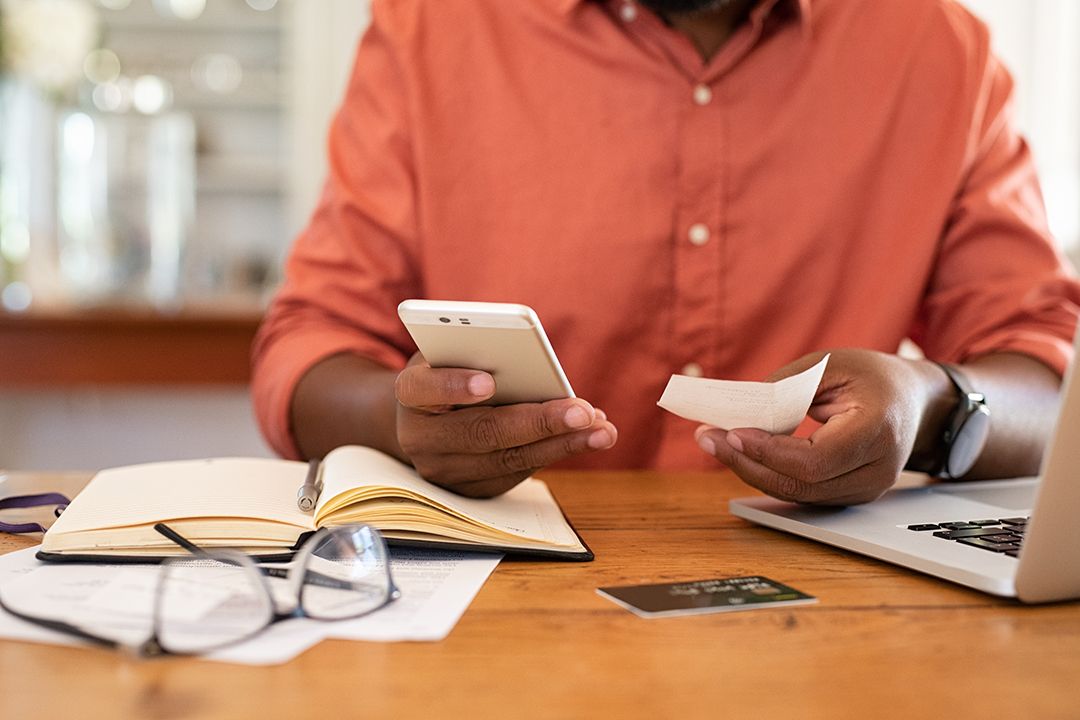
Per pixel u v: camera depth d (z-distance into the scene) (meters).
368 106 1.43
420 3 1.41
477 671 0.53
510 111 1.37
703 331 1.36
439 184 1.36
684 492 1.03
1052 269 1.34
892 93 1.36
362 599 0.63
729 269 1.36
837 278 1.37
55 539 0.71
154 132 2.69
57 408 2.32
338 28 4.41
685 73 1.35
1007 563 0.68
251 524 0.72
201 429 2.37
